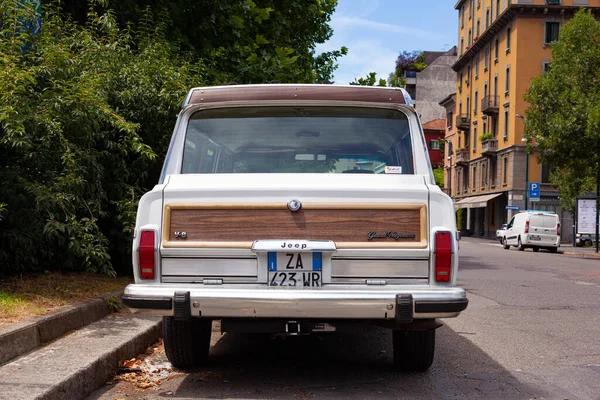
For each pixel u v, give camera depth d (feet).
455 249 15.62
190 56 41.16
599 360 21.40
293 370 18.78
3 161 24.62
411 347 18.19
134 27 41.65
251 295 15.16
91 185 26.45
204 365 19.24
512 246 132.67
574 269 64.44
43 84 26.89
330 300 15.06
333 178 16.72
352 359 20.36
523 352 22.48
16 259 24.27
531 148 113.70
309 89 18.08
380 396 16.24
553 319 30.07
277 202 15.81
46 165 24.95
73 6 40.16
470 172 221.87
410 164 17.62
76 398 15.20
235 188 15.87
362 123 18.15
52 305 20.95
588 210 123.03
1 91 22.74
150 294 15.46
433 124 308.60
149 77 30.76
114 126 28.22
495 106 190.29
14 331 16.83
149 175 32.07
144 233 15.92
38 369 15.55
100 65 29.22
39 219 24.61
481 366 20.20
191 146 17.94
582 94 104.63
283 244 15.64
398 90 18.28
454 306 15.20
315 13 65.21
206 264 15.85
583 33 106.73
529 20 173.17
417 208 15.79
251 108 18.26
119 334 19.83
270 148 17.99
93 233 27.40
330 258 15.71
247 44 49.90
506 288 43.78
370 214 15.79
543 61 173.17
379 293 15.14
